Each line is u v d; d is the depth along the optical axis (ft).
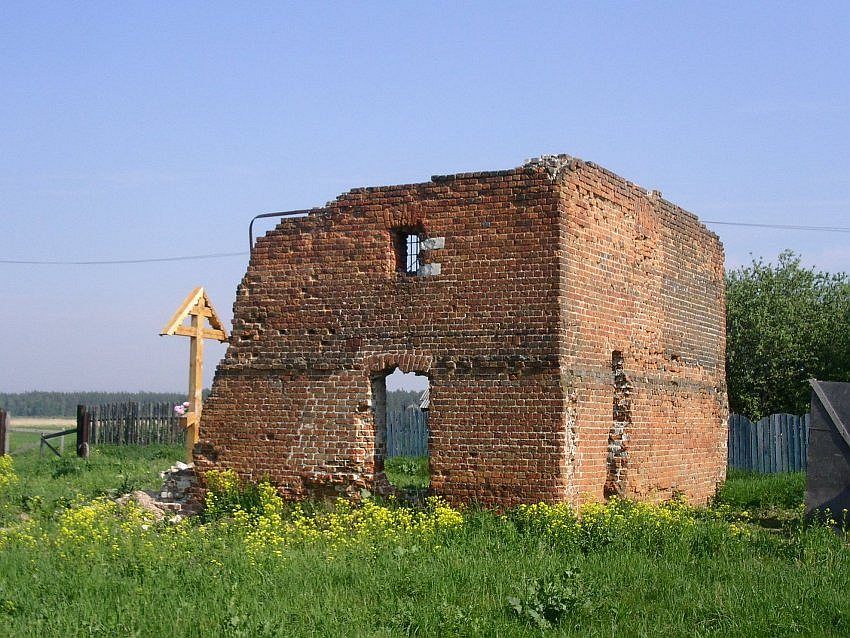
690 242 73.10
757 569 42.88
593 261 57.98
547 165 55.52
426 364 57.00
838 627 35.12
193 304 73.31
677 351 69.87
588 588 38.52
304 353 60.64
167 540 47.39
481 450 55.26
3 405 545.03
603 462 58.85
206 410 63.05
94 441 116.88
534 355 54.34
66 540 47.29
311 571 41.29
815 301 124.47
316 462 59.57
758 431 95.76
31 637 31.27
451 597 37.65
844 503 58.29
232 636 31.60
